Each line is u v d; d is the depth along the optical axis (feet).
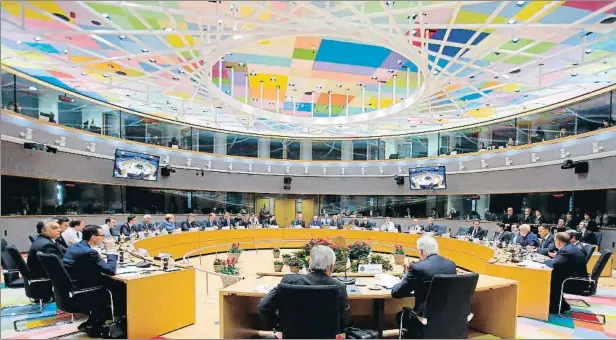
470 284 10.94
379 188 55.31
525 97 36.70
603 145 31.76
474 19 22.41
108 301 14.24
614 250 29.50
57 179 35.12
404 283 11.38
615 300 20.98
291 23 20.30
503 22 22.67
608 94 32.45
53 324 15.57
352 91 37.11
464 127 48.93
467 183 47.06
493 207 45.03
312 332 9.61
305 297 9.49
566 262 17.74
